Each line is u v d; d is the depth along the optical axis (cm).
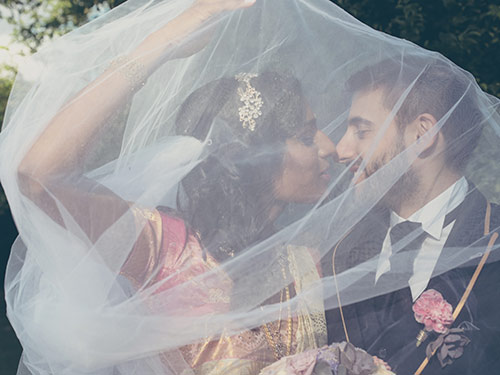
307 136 189
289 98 187
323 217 190
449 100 192
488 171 195
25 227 170
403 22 416
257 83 188
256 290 183
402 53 196
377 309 188
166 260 180
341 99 193
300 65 193
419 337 183
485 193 195
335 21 195
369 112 190
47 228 168
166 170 185
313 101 192
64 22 319
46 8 310
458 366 179
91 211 169
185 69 190
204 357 179
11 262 184
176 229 184
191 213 187
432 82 193
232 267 183
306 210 191
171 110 188
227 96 188
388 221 193
